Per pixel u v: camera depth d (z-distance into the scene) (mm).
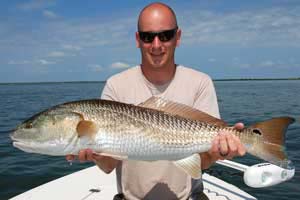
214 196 1535
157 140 1004
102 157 1049
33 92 19281
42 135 1041
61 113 1026
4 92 20156
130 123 999
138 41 1147
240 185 2150
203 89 1146
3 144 3697
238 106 8062
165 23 1086
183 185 1095
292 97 11305
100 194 1576
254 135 987
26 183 2438
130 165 1092
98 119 1001
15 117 6211
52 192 1596
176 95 1132
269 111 6797
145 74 1146
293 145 3350
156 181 1082
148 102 1037
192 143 1013
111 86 1162
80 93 16422
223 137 975
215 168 2314
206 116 1026
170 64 1114
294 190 2086
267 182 1442
